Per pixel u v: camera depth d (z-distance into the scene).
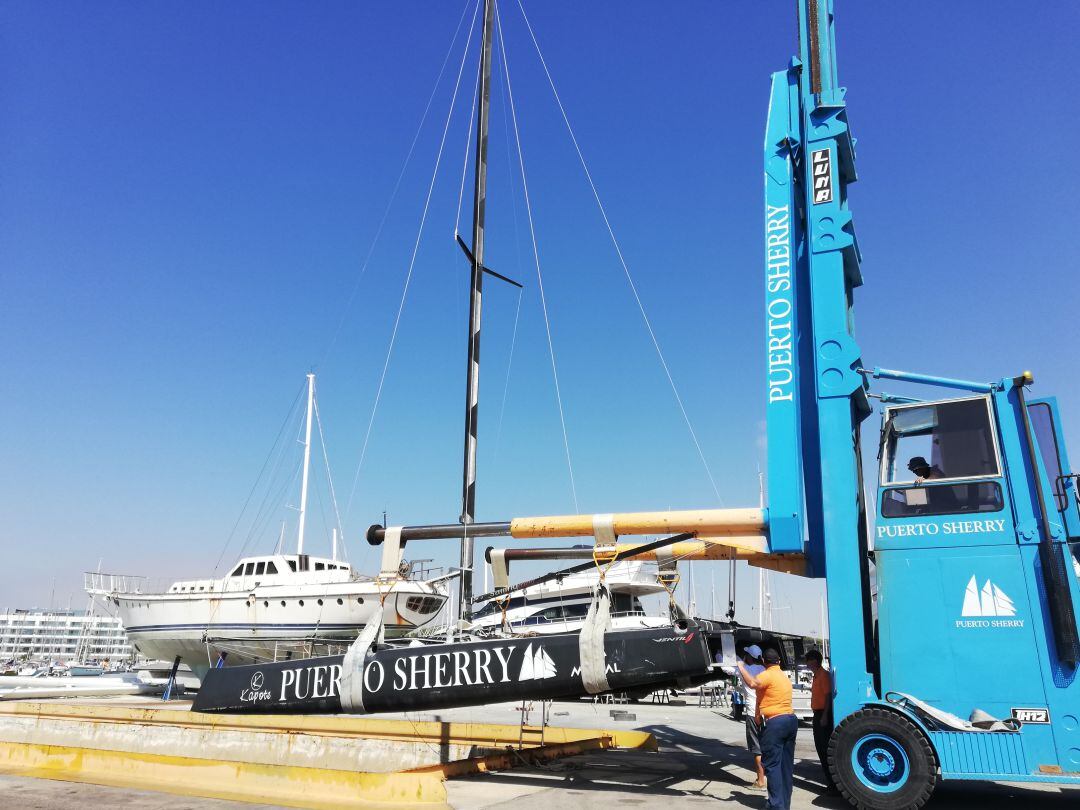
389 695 7.82
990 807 7.30
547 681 7.43
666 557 9.34
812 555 9.09
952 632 7.03
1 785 8.15
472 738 11.26
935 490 7.43
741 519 8.58
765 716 6.59
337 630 25.48
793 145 9.14
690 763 9.59
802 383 9.55
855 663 7.24
